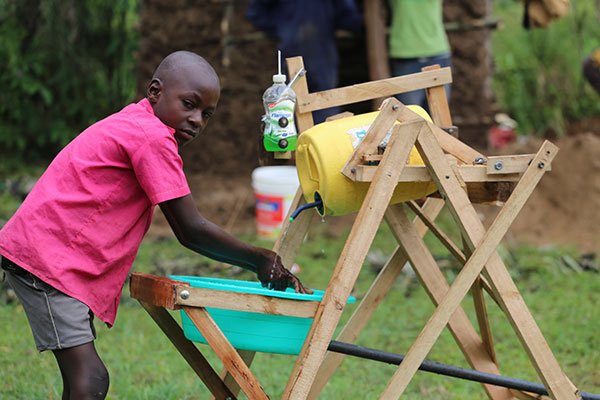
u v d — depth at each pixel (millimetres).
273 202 8508
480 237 3869
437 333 3848
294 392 3672
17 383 5328
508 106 11961
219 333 3689
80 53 11297
